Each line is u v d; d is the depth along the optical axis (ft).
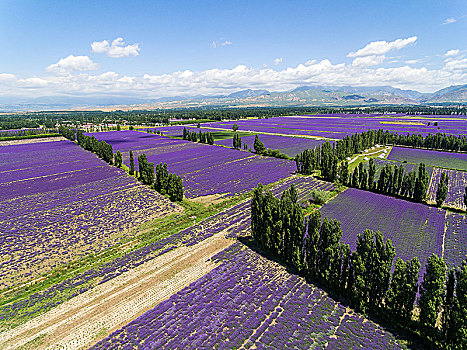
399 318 97.76
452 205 197.98
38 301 117.19
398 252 139.54
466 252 138.21
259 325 101.71
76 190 248.11
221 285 123.13
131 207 210.59
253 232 154.10
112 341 96.02
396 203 202.39
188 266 138.51
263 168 315.58
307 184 255.29
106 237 167.84
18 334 100.89
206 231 172.55
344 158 325.62
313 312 106.32
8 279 131.23
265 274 130.52
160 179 239.91
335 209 193.36
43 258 146.92
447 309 87.97
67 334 100.63
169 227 179.93
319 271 121.19
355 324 100.68
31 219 191.31
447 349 85.81
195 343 93.76
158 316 106.93
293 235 129.59
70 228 178.50
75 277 131.64
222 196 232.12
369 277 103.91
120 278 130.62
